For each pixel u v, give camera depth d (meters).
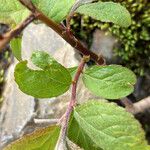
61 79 0.12
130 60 0.24
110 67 0.12
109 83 0.12
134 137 0.11
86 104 0.12
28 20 0.10
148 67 0.24
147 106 0.22
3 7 0.12
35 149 0.12
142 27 0.24
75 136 0.13
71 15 0.12
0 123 0.24
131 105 0.21
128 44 0.24
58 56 0.23
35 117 0.22
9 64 0.26
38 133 0.12
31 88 0.11
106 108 0.11
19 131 0.22
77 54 0.22
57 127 0.12
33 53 0.11
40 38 0.24
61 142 0.12
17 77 0.11
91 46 0.24
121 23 0.13
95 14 0.13
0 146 0.23
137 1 0.24
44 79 0.11
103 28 0.24
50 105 0.22
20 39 0.13
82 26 0.24
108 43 0.24
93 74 0.12
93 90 0.12
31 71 0.11
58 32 0.12
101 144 0.11
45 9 0.12
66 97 0.21
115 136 0.11
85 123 0.12
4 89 0.25
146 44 0.24
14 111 0.24
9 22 0.12
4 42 0.08
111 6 0.13
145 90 0.24
